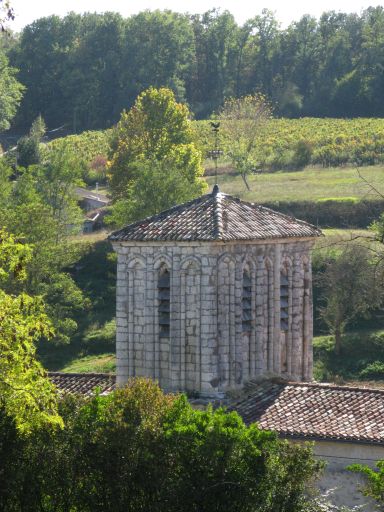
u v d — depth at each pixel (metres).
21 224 195.88
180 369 99.06
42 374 79.31
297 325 106.50
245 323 100.88
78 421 80.50
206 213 101.75
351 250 182.25
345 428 89.00
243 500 77.00
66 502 78.75
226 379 98.38
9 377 77.88
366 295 180.75
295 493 77.94
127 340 102.38
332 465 88.12
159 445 78.56
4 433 78.00
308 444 81.75
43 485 78.62
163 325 100.75
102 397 85.69
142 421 80.12
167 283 100.38
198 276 97.75
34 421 79.06
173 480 77.81
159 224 101.56
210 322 97.31
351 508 86.25
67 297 197.75
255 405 95.62
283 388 98.00
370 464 87.00
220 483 77.00
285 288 105.56
